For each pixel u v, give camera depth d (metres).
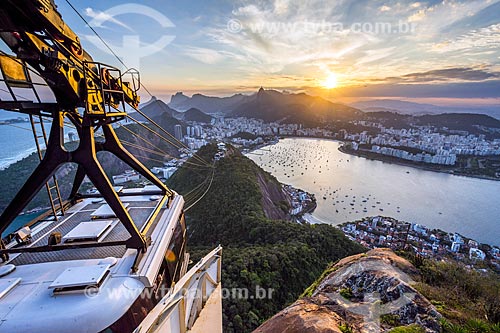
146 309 3.61
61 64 3.86
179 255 5.60
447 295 5.33
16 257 4.00
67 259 3.99
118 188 6.78
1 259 3.87
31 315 2.97
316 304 5.71
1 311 2.99
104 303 3.22
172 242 5.20
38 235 4.59
